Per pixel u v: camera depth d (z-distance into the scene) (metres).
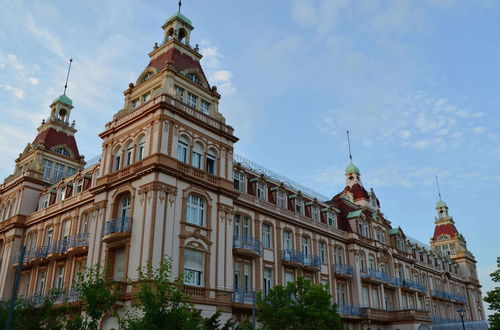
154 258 29.33
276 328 29.91
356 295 49.38
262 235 40.91
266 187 43.47
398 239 63.84
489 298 39.00
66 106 59.38
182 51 40.47
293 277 42.72
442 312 72.38
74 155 56.78
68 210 43.69
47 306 25.98
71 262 39.62
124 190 33.66
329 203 54.44
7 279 45.28
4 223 49.62
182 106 35.62
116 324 29.22
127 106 38.81
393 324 52.47
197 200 34.25
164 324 20.42
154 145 32.94
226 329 24.94
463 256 88.25
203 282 32.12
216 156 37.22
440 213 96.19
